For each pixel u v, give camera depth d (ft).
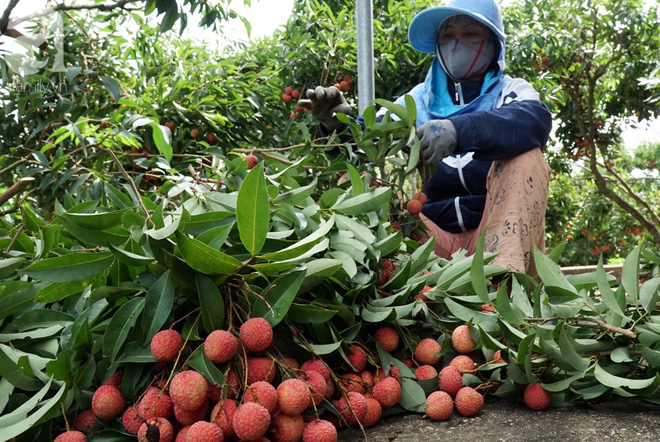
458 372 3.38
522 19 16.26
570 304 3.64
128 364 2.72
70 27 8.75
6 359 2.59
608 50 18.65
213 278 2.77
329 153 6.04
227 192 4.42
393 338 3.58
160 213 2.93
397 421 3.23
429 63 11.46
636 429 2.88
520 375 3.31
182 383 2.42
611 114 19.53
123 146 8.06
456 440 2.84
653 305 3.43
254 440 2.40
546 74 14.70
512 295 3.79
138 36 10.05
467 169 6.51
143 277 2.99
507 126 5.18
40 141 7.42
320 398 2.71
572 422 3.05
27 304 3.26
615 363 3.47
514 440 2.80
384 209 4.53
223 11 8.25
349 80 11.19
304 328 3.34
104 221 2.95
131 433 2.58
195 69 10.31
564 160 21.04
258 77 10.76
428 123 4.98
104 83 6.55
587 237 29.96
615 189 28.35
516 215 5.14
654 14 17.28
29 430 2.64
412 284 3.89
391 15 11.98
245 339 2.59
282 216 3.66
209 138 9.34
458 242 6.41
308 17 11.91
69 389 2.70
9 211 5.01
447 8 6.66
